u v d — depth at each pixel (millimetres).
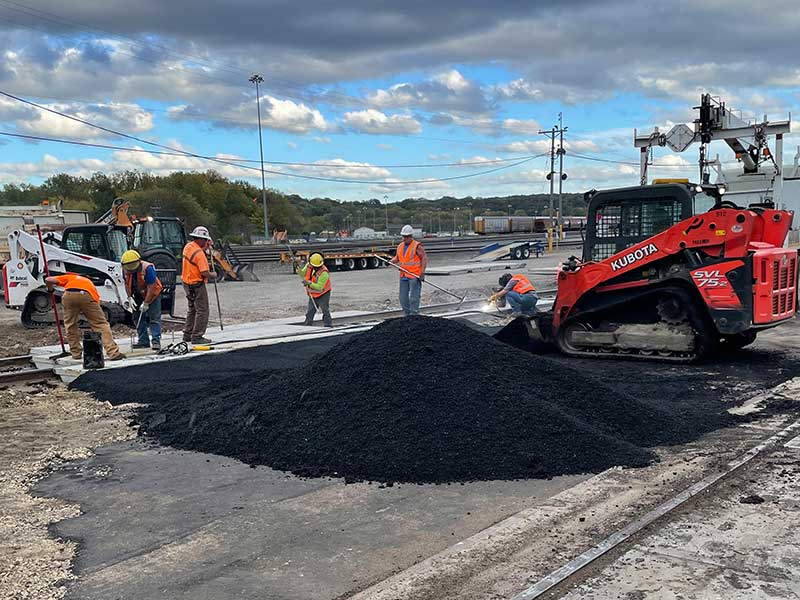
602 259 10719
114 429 7270
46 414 8016
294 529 4523
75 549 4320
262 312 18656
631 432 6258
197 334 11516
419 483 5301
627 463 5508
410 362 6590
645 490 4945
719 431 6477
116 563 4098
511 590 3600
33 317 16547
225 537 4430
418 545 4234
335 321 15031
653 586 3596
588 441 5742
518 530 4328
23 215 25484
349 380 6602
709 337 9406
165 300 17453
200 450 6379
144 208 67875
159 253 18000
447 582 3701
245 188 91812
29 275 16359
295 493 5191
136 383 8969
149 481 5602
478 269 32188
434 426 5828
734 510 4562
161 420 7301
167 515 4848
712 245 9094
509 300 11820
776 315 9188
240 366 9766
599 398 6664
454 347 6812
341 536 4391
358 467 5551
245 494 5203
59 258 15867
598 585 3621
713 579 3656
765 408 7258
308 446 5957
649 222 10273
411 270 12930
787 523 4340
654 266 9680
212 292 25172
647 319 10055
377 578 3824
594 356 10352
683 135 15898
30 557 4203
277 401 6742
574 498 4824
